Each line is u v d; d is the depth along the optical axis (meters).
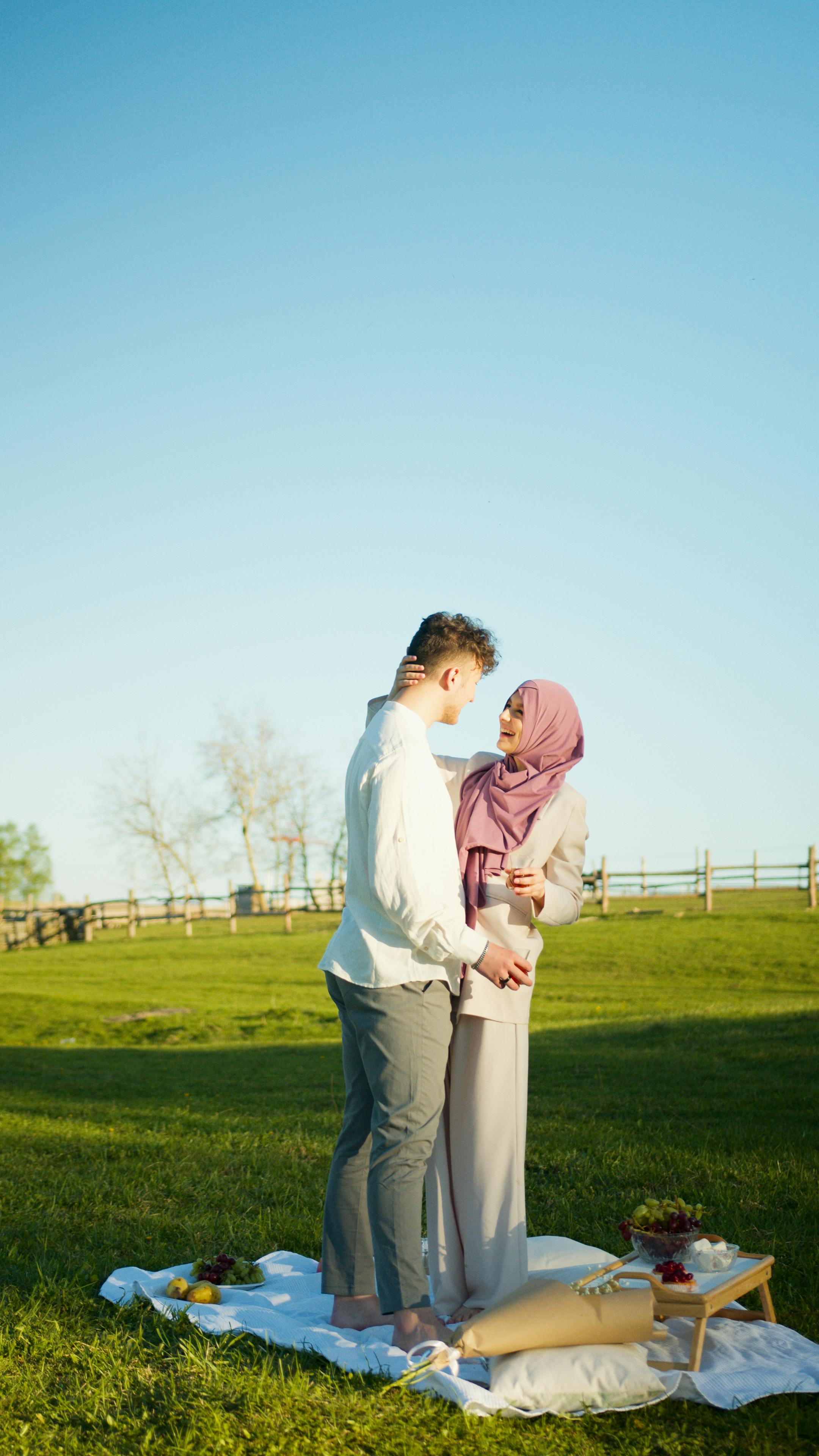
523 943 3.37
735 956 21.84
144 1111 8.36
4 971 25.81
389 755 3.10
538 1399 2.65
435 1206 3.36
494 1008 3.29
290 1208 4.96
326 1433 2.51
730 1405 2.64
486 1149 3.27
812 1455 2.43
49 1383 2.83
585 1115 7.73
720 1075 9.59
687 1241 3.07
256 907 39.31
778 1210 4.66
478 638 3.33
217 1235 4.44
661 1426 2.58
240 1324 3.24
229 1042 14.96
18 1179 5.41
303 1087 10.15
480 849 3.46
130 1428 2.55
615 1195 5.11
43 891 58.16
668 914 27.78
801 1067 9.84
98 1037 15.92
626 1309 2.79
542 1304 2.80
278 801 48.69
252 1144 6.57
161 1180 5.43
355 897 3.23
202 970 25.22
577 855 3.52
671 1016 14.62
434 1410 2.62
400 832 3.01
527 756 3.56
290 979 23.28
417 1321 2.98
